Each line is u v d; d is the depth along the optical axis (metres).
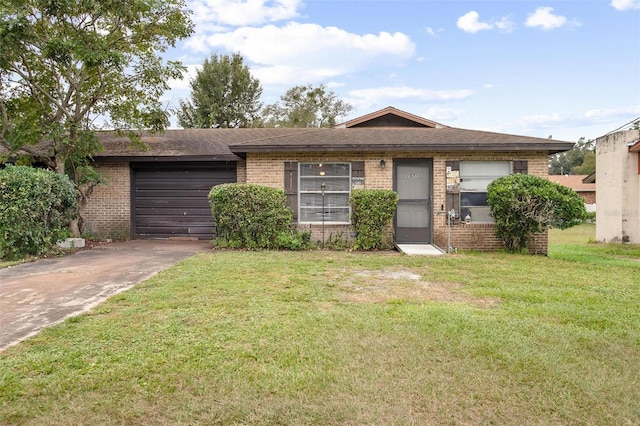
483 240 10.09
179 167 12.05
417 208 10.27
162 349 3.35
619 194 13.80
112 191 11.89
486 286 5.80
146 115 10.65
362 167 10.23
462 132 11.34
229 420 2.39
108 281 5.86
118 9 9.17
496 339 3.64
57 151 10.12
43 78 10.12
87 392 2.66
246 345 3.45
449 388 2.78
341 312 4.38
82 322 3.98
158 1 9.49
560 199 8.67
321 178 10.34
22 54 9.19
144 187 12.15
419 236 10.27
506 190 8.89
